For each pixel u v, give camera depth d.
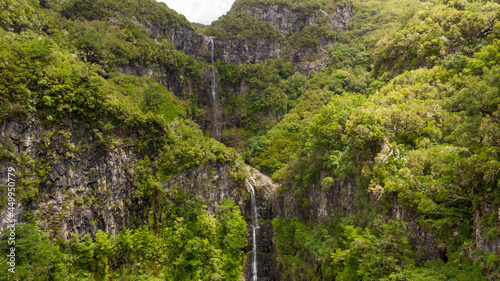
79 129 36.28
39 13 52.31
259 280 61.88
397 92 44.94
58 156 33.62
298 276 47.62
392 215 30.55
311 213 51.62
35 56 34.78
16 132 30.22
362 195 36.41
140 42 73.56
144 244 41.25
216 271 46.84
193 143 56.31
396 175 29.88
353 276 30.05
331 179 43.53
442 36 51.97
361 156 36.84
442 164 27.44
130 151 43.19
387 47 61.66
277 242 57.28
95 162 37.47
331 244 38.34
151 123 47.91
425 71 47.81
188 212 49.56
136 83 62.91
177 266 43.28
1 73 30.16
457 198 24.91
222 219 55.56
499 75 27.89
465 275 21.42
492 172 21.61
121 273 37.03
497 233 20.73
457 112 37.22
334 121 42.72
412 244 28.00
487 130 23.81
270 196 67.94
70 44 55.00
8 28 43.31
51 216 31.83
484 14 48.88
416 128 34.91
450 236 25.02
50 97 33.31
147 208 44.72
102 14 74.25
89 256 33.00
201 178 54.94
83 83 37.56
